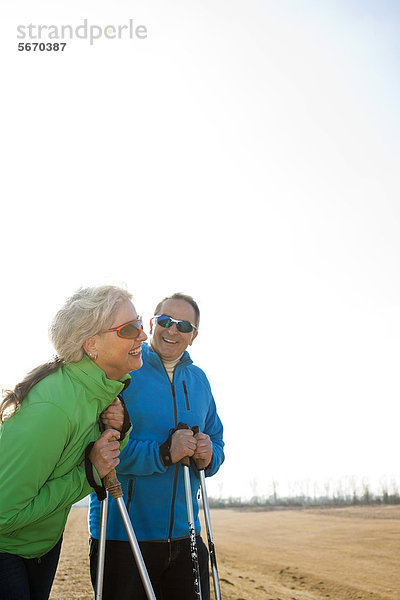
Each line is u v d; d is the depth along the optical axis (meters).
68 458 2.88
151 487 3.65
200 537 3.87
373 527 14.89
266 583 8.77
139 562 3.07
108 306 2.96
